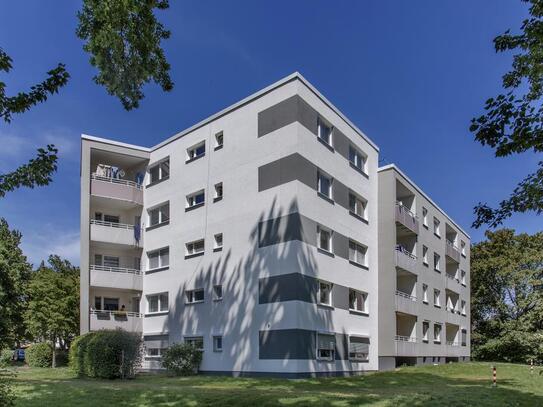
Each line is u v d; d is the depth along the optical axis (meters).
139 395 13.23
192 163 26.44
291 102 21.84
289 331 19.98
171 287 26.41
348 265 24.11
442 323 34.94
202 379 19.39
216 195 24.77
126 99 11.93
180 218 26.66
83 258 27.30
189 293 25.39
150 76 11.45
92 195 28.12
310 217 21.52
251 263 22.16
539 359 40.81
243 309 22.08
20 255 35.72
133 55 11.07
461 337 40.53
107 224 28.67
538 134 6.26
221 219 24.05
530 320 43.12
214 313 23.45
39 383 16.44
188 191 26.39
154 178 29.27
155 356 26.47
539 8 6.24
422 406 12.14
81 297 26.89
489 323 46.66
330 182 23.64
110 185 28.70
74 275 35.62
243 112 23.98
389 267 26.67
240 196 23.33
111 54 11.01
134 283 28.30
